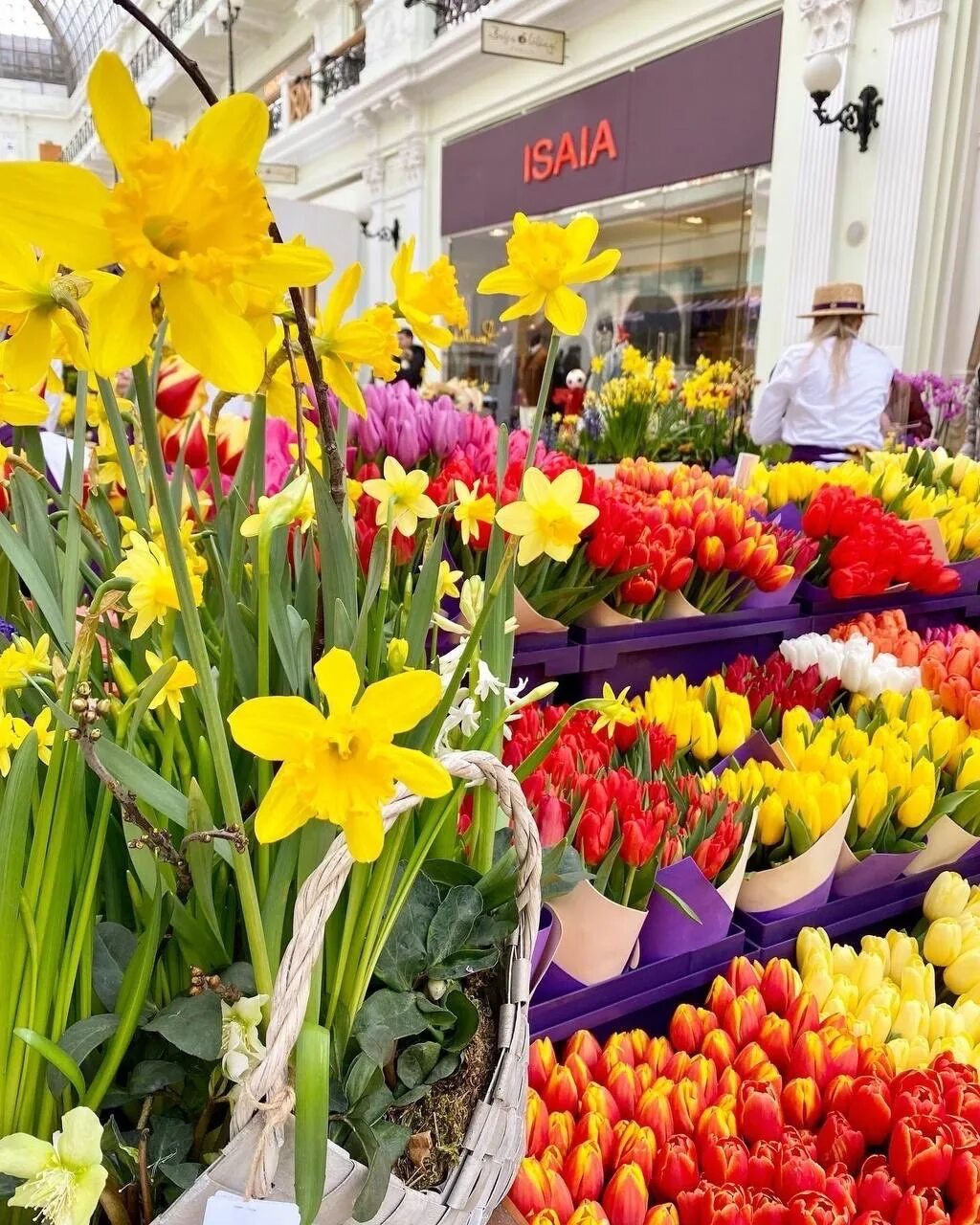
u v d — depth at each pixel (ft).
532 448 2.33
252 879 1.74
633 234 20.33
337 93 32.45
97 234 1.09
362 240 32.09
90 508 2.63
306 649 1.97
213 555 2.49
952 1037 3.44
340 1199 1.84
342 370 1.99
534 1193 2.68
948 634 5.97
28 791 1.68
